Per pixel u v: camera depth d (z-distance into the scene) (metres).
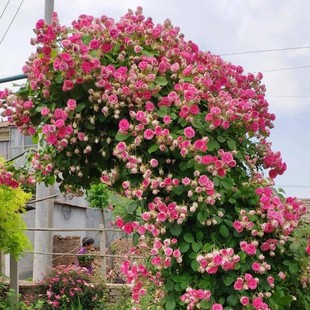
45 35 3.38
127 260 3.51
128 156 3.16
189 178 3.19
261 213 3.24
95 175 3.65
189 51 3.66
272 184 3.46
